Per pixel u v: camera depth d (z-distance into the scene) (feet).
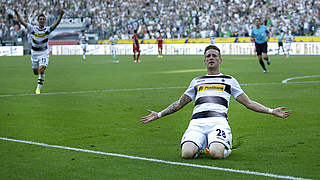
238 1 213.25
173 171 23.53
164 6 233.76
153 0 237.66
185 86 69.82
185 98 28.32
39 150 29.22
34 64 65.46
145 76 89.51
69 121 40.81
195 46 210.18
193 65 123.54
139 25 235.61
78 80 82.99
